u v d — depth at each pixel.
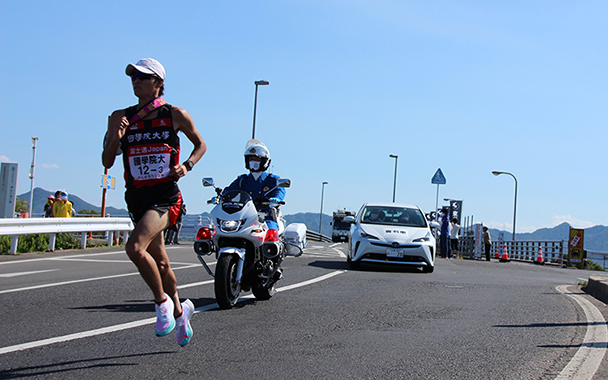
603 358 4.52
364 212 13.56
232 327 5.43
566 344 5.06
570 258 25.08
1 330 5.11
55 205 17.05
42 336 4.89
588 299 8.52
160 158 4.08
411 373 4.02
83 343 4.65
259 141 7.34
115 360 4.12
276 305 6.84
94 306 6.42
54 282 8.44
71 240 16.03
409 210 13.73
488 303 7.61
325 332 5.32
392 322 5.94
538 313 6.85
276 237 6.83
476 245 27.03
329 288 8.62
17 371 3.80
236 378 3.77
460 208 36.62
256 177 7.38
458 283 10.15
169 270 4.22
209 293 7.64
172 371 3.88
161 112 4.15
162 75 4.20
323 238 50.31
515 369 4.18
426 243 12.23
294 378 3.80
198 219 27.16
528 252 29.78
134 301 6.79
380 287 8.98
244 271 6.66
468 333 5.49
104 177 20.64
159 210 4.02
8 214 20.98
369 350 4.66
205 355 4.33
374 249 12.05
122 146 4.17
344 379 3.82
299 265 12.61
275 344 4.77
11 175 20.98
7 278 8.91
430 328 5.69
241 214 6.46
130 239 3.92
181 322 4.28
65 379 3.63
